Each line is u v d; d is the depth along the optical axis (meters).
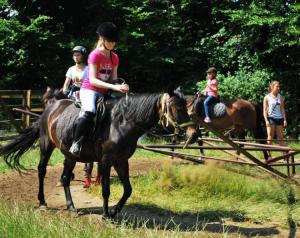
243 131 12.41
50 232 5.07
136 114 5.79
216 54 19.70
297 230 5.85
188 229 5.86
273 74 17.78
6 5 19.73
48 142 7.06
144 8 20.47
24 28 18.20
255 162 6.89
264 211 6.65
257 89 17.64
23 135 7.23
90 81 6.00
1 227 5.18
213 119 12.09
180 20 20.83
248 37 18.44
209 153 12.51
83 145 6.18
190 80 19.75
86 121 6.00
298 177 8.57
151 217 6.47
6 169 10.35
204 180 7.81
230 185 7.59
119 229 5.47
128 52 19.62
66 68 19.31
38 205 7.20
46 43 18.88
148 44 20.19
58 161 11.63
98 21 20.34
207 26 21.30
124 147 5.89
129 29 19.69
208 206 6.97
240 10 17.80
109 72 6.20
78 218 6.02
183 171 8.04
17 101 20.81
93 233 5.17
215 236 5.56
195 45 20.52
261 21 16.70
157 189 7.86
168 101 5.53
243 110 12.12
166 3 21.30
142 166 11.03
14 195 7.87
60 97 7.95
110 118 5.95
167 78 20.80
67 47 18.84
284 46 17.80
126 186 6.17
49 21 20.61
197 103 12.01
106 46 6.04
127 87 5.84
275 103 11.58
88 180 8.50
